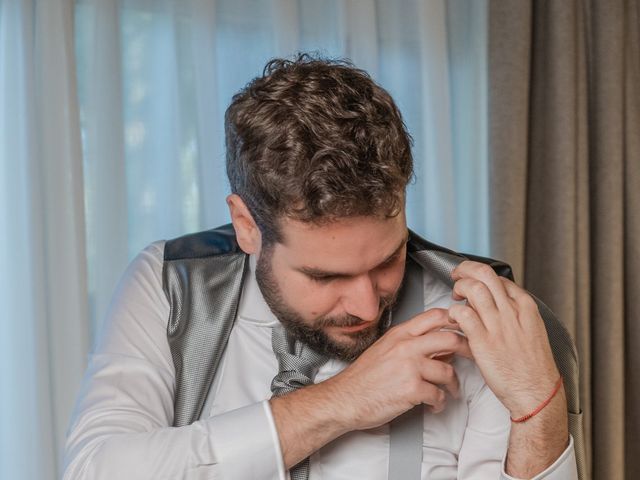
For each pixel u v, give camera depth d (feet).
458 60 7.04
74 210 5.43
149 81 5.84
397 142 2.84
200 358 3.49
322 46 6.43
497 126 6.70
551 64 6.87
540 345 2.98
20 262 5.36
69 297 5.45
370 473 3.37
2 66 5.35
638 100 7.29
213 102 5.84
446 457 3.46
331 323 3.11
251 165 2.93
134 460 2.91
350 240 2.84
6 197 5.34
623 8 7.12
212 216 5.86
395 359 3.02
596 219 7.18
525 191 6.75
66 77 5.40
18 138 5.36
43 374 5.35
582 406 6.92
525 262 7.06
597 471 7.11
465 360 3.44
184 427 2.99
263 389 3.53
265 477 2.92
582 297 6.96
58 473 5.43
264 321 3.57
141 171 5.84
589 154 7.25
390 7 6.68
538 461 2.96
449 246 6.67
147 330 3.51
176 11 5.84
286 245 2.94
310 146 2.77
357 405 2.96
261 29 6.16
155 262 3.73
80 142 5.46
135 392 3.32
